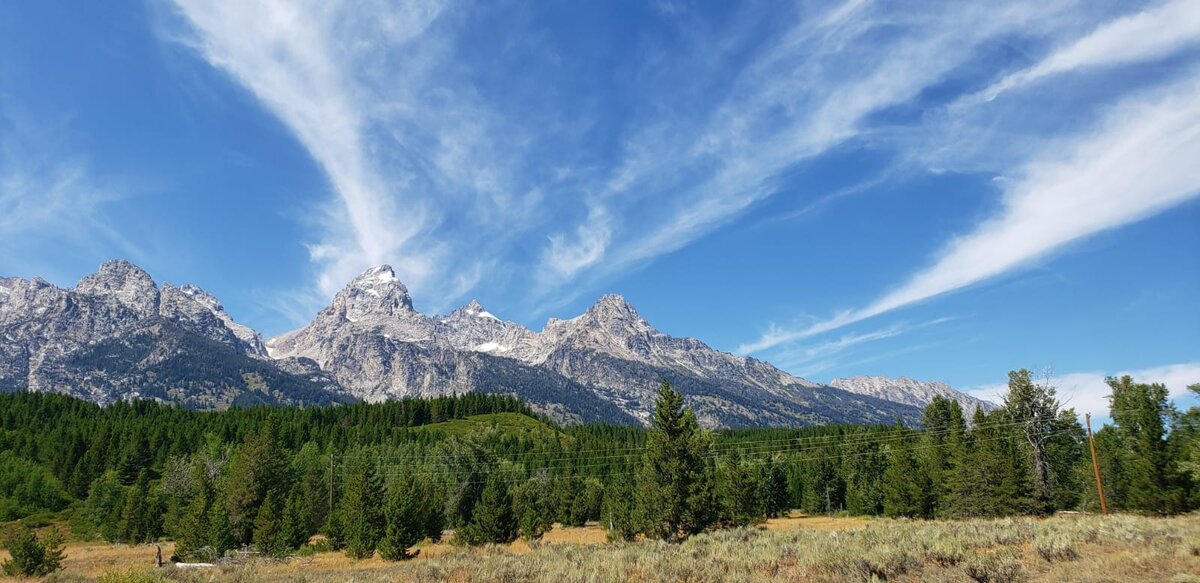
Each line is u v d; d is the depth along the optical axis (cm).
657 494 5244
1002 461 6319
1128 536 2683
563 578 2405
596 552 3434
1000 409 7238
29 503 10838
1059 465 7006
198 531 5262
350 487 5869
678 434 5538
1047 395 6844
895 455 7750
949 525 3994
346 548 5416
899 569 2198
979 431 6944
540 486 10575
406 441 16200
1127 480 5969
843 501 11756
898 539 3012
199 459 10031
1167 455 5362
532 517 5941
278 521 5359
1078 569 2084
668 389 5609
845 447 12206
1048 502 6372
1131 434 5941
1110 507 6206
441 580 2839
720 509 5338
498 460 10600
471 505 9000
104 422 16250
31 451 13438
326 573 3666
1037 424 6775
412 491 6319
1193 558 2050
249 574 3509
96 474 12069
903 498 7356
